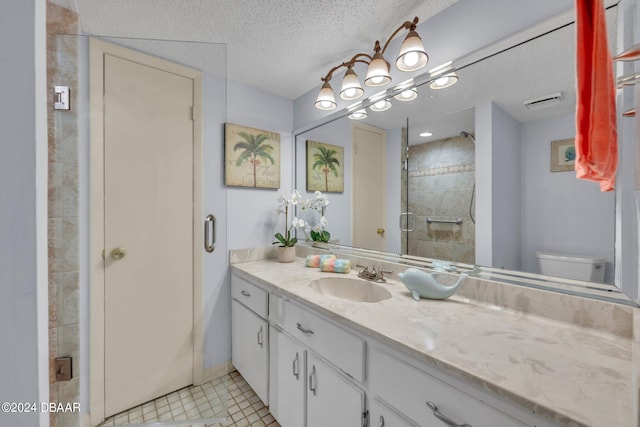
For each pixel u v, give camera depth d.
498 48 1.12
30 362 0.31
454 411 0.71
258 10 1.35
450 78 1.30
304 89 2.19
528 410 0.59
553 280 1.00
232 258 2.02
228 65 1.84
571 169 0.96
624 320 0.83
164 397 1.56
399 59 1.28
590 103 0.61
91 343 1.38
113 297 1.42
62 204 1.13
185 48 1.48
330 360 1.10
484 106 1.18
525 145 1.07
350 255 1.83
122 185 1.41
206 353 1.84
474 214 1.23
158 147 1.48
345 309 1.08
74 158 1.16
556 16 0.96
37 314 0.32
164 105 1.47
